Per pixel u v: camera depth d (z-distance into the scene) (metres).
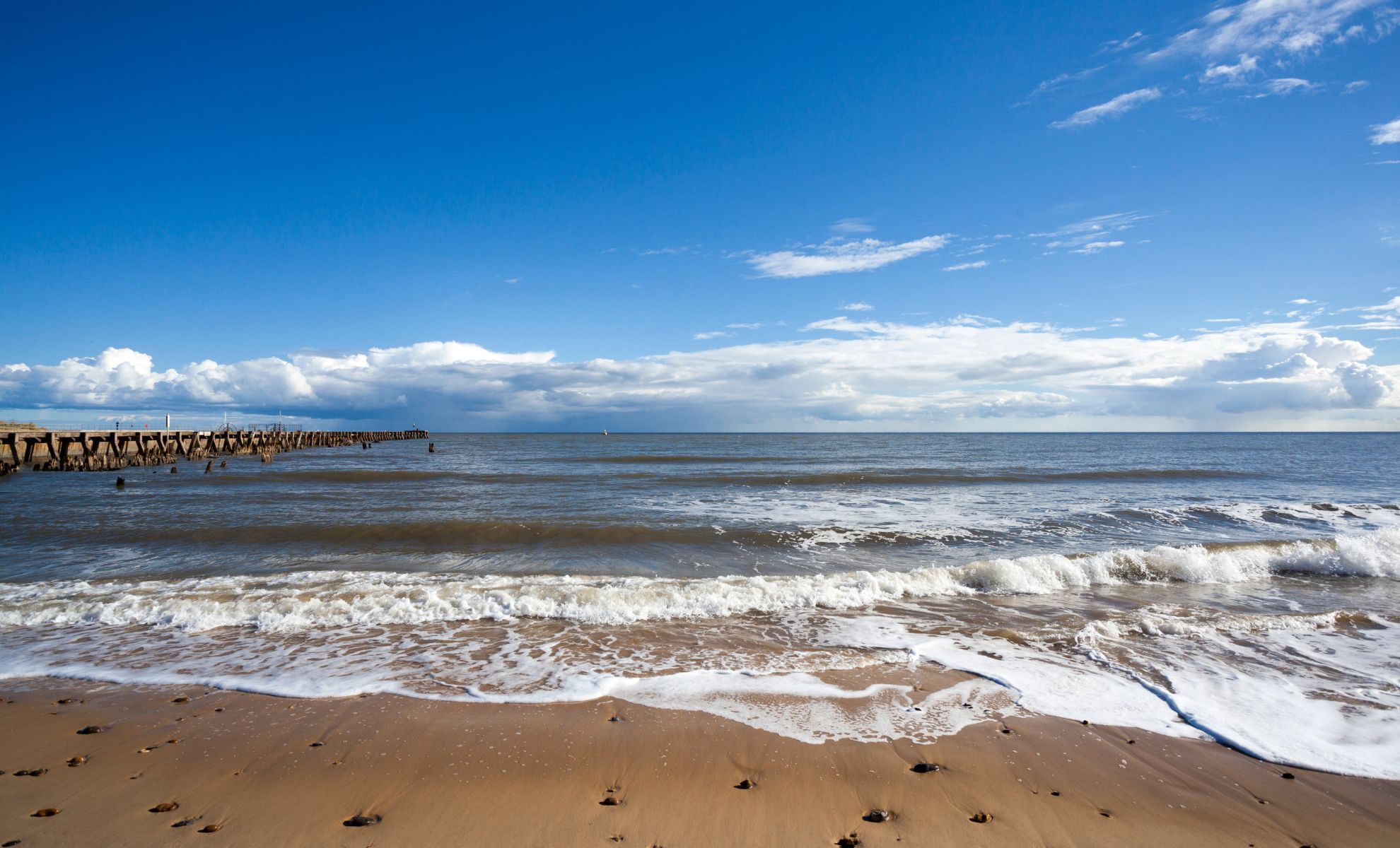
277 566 10.86
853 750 4.59
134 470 33.12
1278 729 4.92
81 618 7.61
